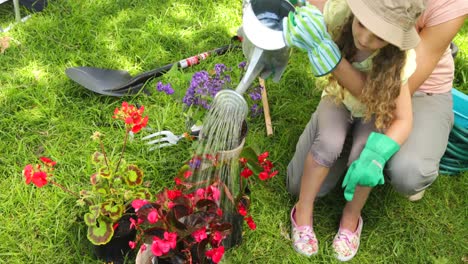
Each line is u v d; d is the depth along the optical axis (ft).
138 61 9.28
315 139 6.79
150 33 9.61
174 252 5.51
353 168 6.04
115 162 7.29
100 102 8.35
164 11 10.12
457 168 8.36
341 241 7.11
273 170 7.90
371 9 5.10
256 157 6.03
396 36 5.09
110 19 9.77
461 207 8.02
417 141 6.63
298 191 7.41
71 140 7.81
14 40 9.04
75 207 6.91
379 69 5.66
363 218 7.64
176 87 8.11
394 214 7.77
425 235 7.57
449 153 8.23
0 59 8.71
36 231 6.74
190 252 5.44
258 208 7.39
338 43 5.86
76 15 9.62
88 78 8.43
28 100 8.21
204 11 10.35
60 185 6.94
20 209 6.90
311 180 6.85
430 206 7.91
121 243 6.31
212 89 7.12
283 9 5.36
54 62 8.82
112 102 8.41
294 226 7.13
